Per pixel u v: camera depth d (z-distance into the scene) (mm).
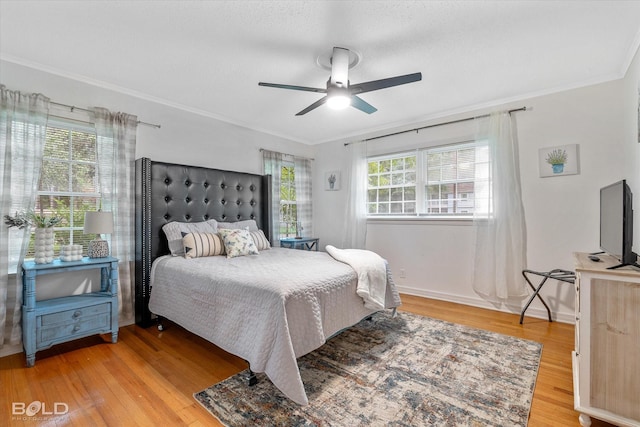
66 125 2639
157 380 1940
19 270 2264
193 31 2031
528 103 3111
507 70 2596
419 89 3002
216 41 2148
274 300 1761
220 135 3848
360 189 4414
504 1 1734
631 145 2379
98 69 2568
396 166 4227
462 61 2430
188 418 1585
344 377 1962
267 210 4238
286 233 4711
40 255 2299
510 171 3143
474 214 3393
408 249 3994
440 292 3715
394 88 2979
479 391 1806
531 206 3096
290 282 1908
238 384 1893
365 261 2611
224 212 3775
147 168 2904
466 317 3078
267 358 1697
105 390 1830
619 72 2633
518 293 3113
